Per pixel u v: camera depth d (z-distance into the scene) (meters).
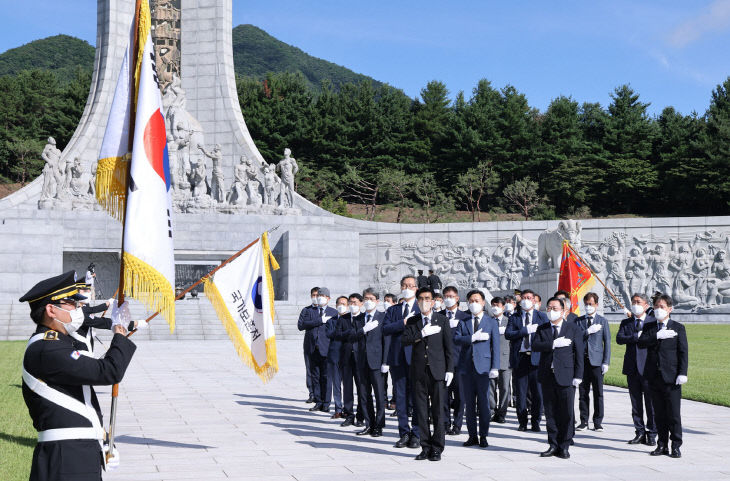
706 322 38.41
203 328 31.39
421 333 9.16
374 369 10.72
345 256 39.88
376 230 41.50
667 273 38.88
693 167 61.75
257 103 69.94
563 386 9.31
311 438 10.59
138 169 7.23
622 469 8.66
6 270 35.78
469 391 10.20
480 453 9.64
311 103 75.19
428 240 41.06
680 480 8.09
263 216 40.53
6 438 9.73
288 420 12.16
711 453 9.62
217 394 15.16
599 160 66.56
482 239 40.56
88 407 4.81
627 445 10.24
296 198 42.78
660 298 9.48
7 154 69.38
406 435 9.96
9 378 16.34
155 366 20.52
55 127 68.75
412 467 8.71
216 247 39.88
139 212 7.17
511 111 70.75
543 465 8.88
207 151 43.25
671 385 9.38
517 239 40.09
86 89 69.12
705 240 38.59
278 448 9.83
